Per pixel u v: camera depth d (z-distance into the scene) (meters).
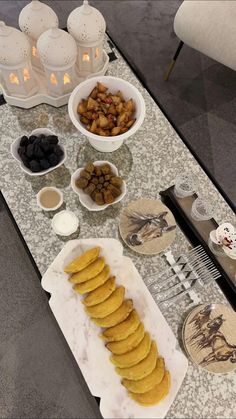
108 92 1.21
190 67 1.85
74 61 1.16
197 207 1.15
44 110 1.29
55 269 1.06
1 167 1.19
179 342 1.04
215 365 1.00
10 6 1.92
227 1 1.44
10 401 1.28
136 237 1.11
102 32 1.16
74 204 1.17
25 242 1.11
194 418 0.97
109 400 0.96
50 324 1.37
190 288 1.08
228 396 0.99
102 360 0.99
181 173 1.22
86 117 1.15
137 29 1.92
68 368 1.32
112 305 1.01
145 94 1.34
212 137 1.73
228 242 1.09
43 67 1.27
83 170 1.11
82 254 1.08
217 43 1.48
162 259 1.11
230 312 1.05
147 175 1.22
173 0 2.00
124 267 1.07
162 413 0.95
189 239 1.16
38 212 1.14
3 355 1.33
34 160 1.09
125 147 1.25
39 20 1.15
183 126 1.74
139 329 1.00
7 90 1.27
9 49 1.08
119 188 1.12
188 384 1.00
